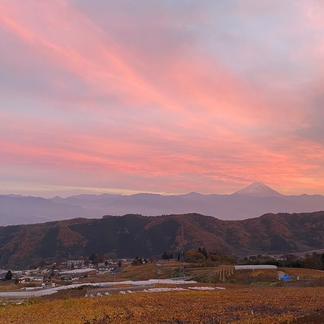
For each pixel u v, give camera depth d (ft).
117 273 526.98
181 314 144.87
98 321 134.31
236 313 146.92
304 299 178.60
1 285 479.41
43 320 133.08
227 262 503.61
